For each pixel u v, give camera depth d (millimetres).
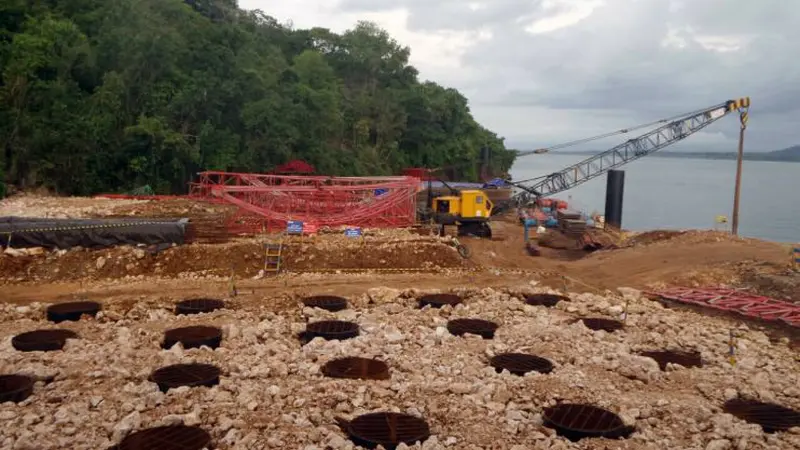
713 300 25641
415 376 15164
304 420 12297
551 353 17531
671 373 16469
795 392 15633
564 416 13141
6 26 61969
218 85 67375
